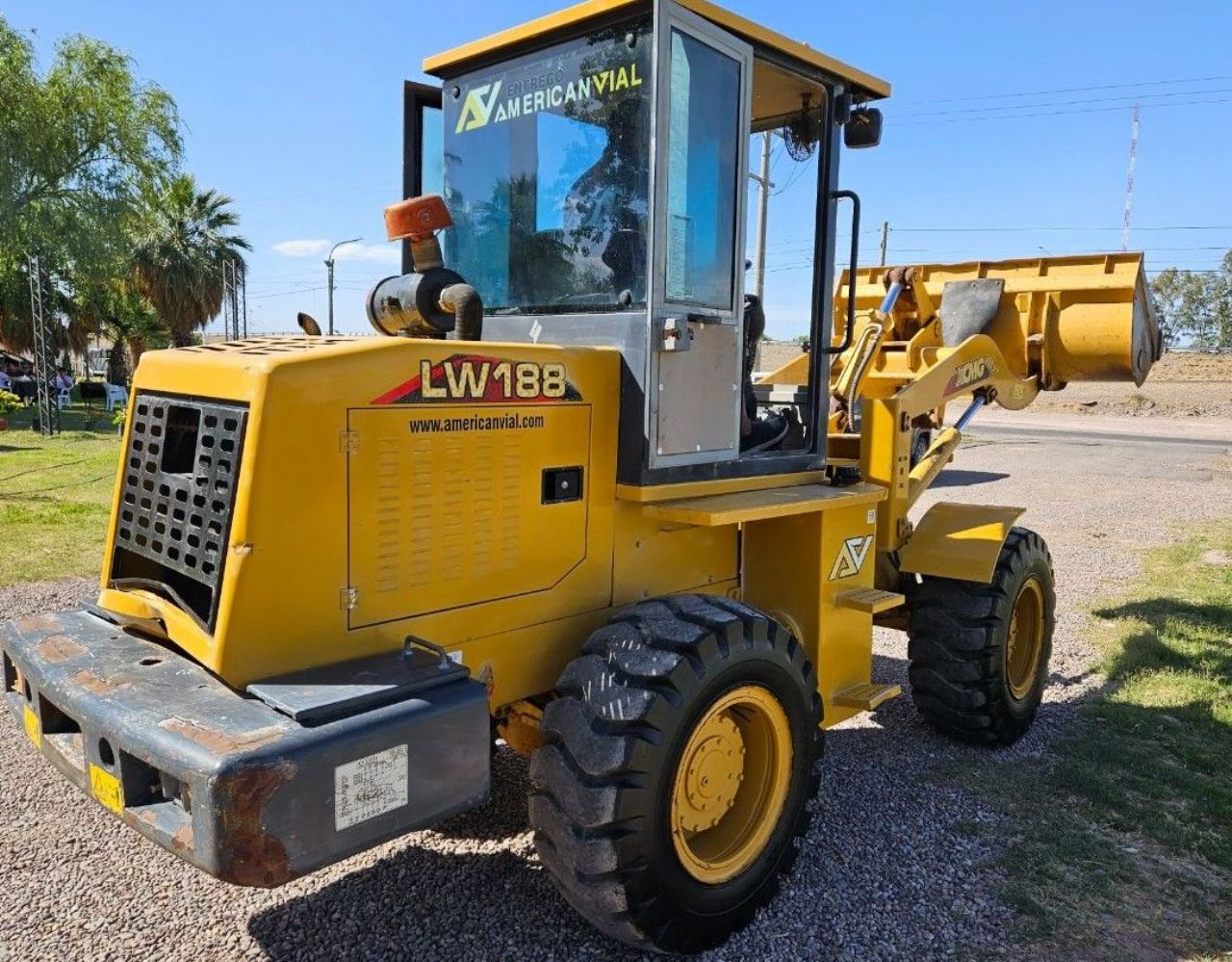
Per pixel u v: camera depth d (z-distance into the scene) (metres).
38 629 2.78
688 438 3.12
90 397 28.20
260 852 2.00
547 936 2.87
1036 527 10.28
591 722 2.57
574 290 3.17
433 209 2.97
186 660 2.51
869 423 4.18
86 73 20.73
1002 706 4.30
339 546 2.40
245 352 2.52
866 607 3.66
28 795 3.71
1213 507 11.79
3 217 19.84
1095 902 3.12
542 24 3.10
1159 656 5.65
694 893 2.71
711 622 2.76
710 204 3.12
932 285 5.67
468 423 2.63
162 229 27.89
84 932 2.85
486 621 2.75
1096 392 37.81
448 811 2.33
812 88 3.59
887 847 3.45
